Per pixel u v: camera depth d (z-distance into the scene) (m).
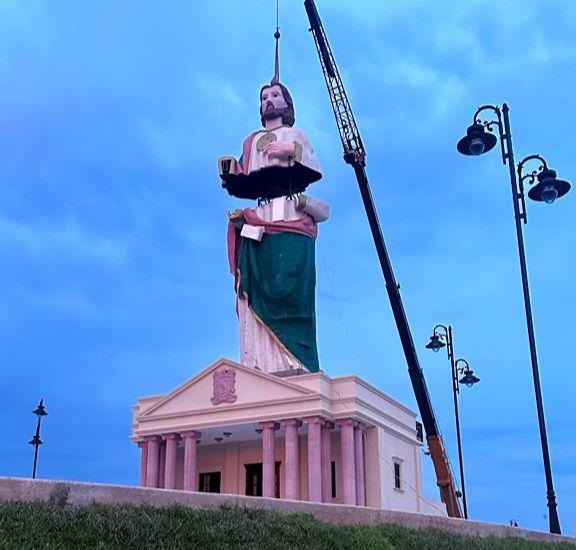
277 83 78.62
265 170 73.88
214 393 62.53
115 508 19.33
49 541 16.75
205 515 20.86
